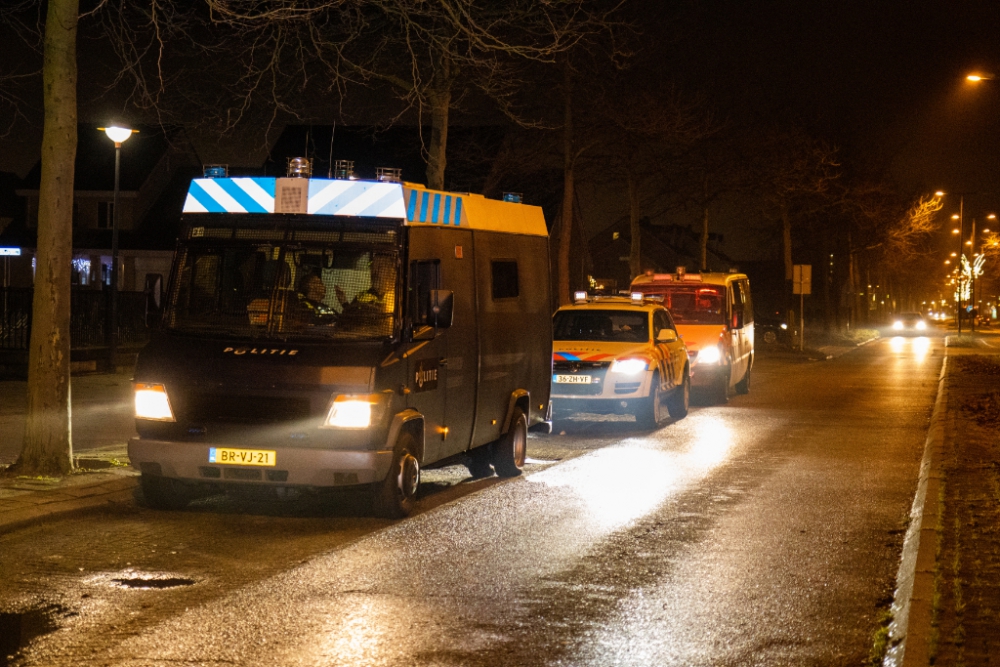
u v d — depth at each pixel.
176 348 9.59
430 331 9.89
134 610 6.62
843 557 8.43
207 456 9.27
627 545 8.75
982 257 72.31
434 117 20.00
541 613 6.70
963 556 7.77
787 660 5.83
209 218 9.95
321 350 9.36
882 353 50.47
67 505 9.54
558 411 17.75
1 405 17.78
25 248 51.94
